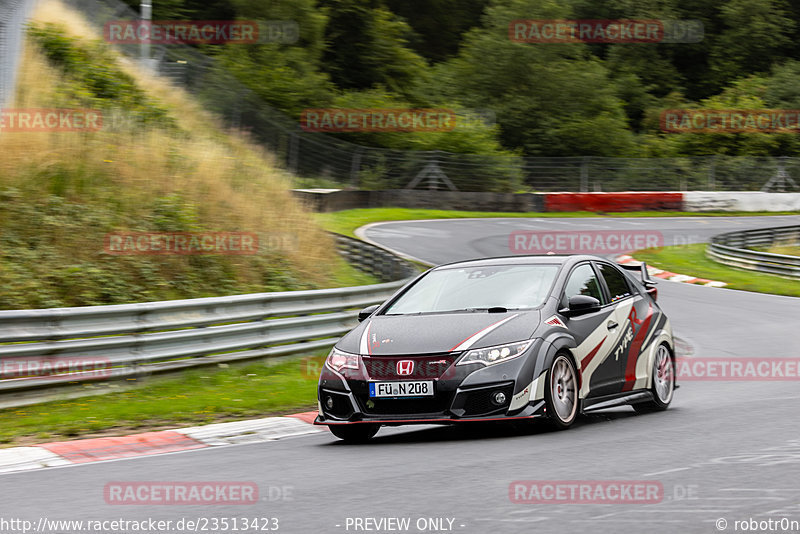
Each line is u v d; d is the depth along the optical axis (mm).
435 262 87812
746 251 97062
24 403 34000
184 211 59406
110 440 27969
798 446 23375
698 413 30844
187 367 40812
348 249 74438
